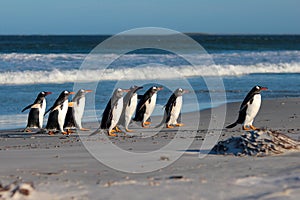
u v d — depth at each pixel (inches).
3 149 764.0
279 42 6968.5
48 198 418.6
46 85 1907.0
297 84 2092.8
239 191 436.1
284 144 658.8
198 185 460.1
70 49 4298.7
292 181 466.6
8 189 433.4
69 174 534.0
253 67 2647.6
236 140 677.3
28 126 1054.4
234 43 6432.1
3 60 2532.0
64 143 848.9
